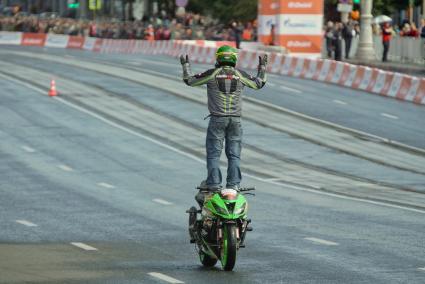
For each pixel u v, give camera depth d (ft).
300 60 369.91
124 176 176.76
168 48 496.64
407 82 299.38
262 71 95.55
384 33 414.41
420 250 105.29
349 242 110.93
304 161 197.77
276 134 232.12
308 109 274.16
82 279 88.79
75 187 164.14
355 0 471.21
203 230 94.12
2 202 148.66
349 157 203.62
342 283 86.94
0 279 88.79
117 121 248.93
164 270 93.56
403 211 139.03
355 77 331.16
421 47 391.86
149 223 127.34
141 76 357.00
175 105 278.67
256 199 150.82
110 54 502.79
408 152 210.38
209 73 93.76
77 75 357.61
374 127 243.60
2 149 208.13
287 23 443.32
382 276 90.17
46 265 96.32
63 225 126.11
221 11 638.12
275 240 112.47
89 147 211.20
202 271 93.09
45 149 208.33
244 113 265.34
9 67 386.93
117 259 100.07
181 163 192.75
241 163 193.98
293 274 91.20
